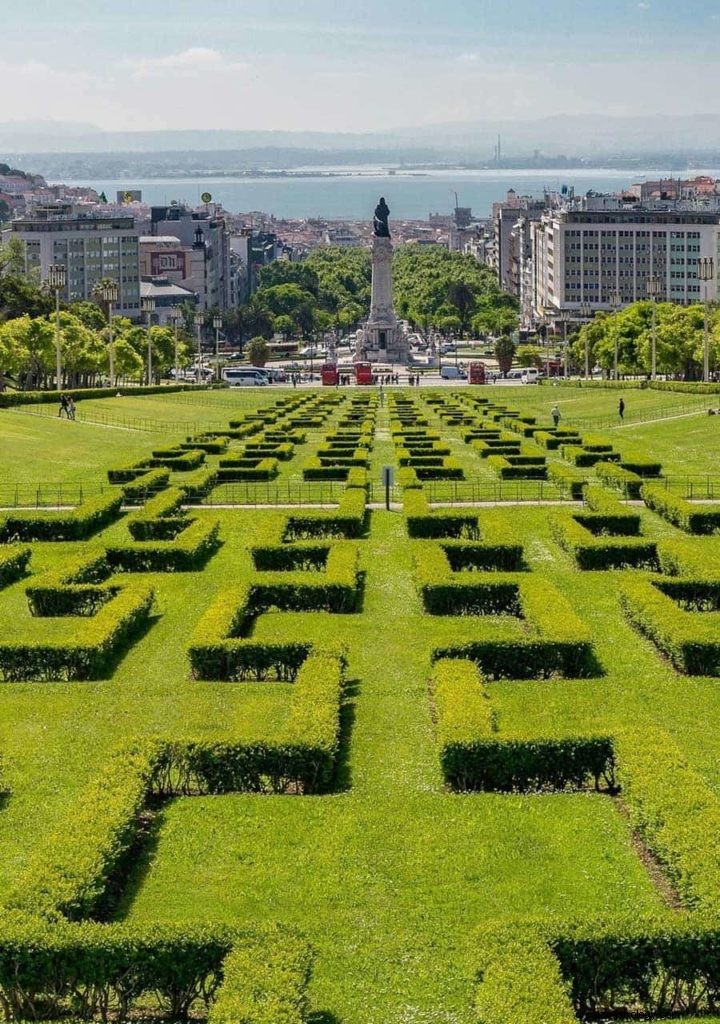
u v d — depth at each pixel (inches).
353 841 1430.9
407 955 1192.8
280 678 2074.3
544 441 4830.2
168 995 1099.3
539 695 1955.0
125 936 1095.6
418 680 2053.4
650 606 2271.2
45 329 7573.8
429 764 1695.4
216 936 1095.6
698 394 6476.4
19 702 1947.6
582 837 1437.0
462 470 4131.4
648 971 1088.2
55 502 3700.8
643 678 2047.2
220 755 1578.5
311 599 2498.8
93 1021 1084.5
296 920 1262.3
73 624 2416.3
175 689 2006.6
